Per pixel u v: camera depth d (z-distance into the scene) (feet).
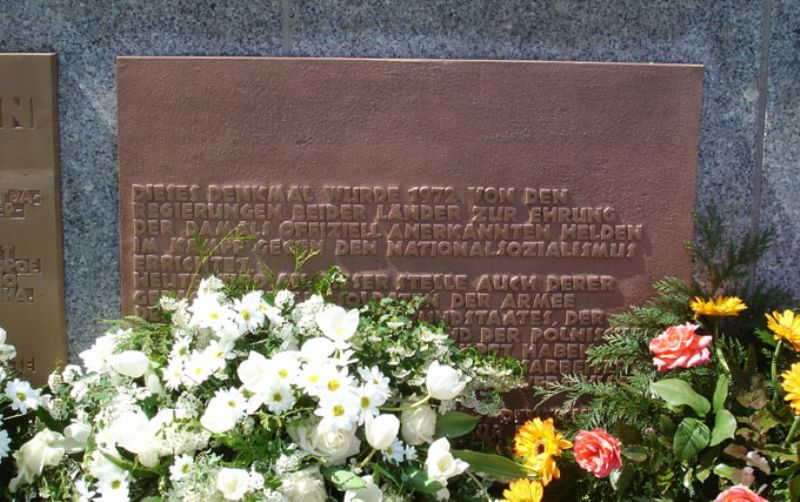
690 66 5.60
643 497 5.21
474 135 5.58
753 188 5.71
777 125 5.70
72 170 5.63
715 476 5.17
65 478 4.92
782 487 5.06
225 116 5.55
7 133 5.55
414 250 5.61
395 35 5.63
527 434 5.24
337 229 5.60
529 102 5.58
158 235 5.57
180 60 5.52
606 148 5.60
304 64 5.54
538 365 5.68
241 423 4.86
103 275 5.67
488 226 5.62
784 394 5.24
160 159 5.55
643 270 5.65
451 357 5.35
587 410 5.62
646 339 5.55
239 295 5.44
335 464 4.91
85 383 5.11
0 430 4.98
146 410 4.97
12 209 5.58
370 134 5.57
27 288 5.62
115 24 5.58
